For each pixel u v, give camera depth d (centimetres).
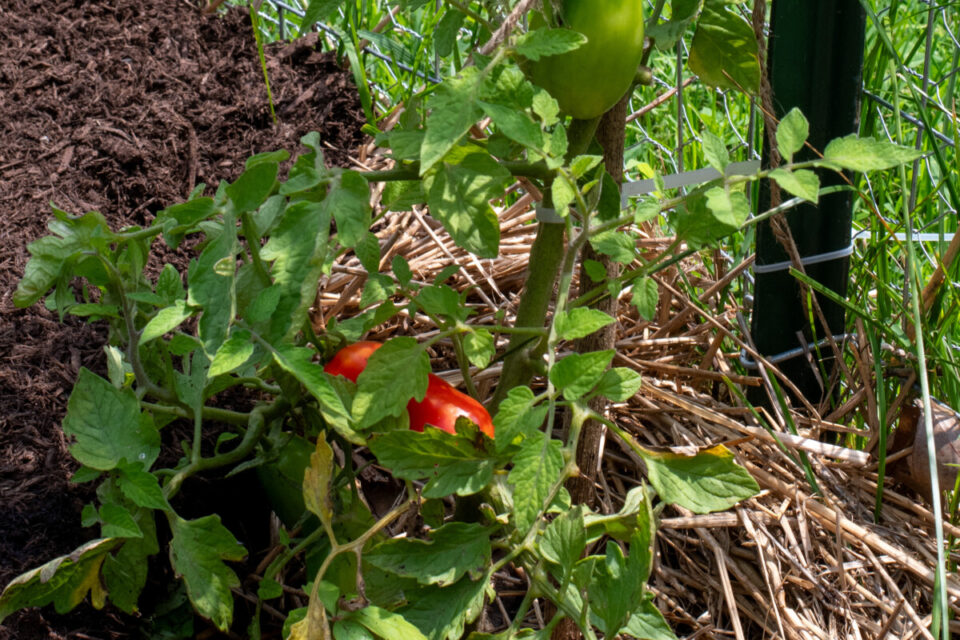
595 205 114
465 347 116
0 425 158
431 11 273
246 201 109
